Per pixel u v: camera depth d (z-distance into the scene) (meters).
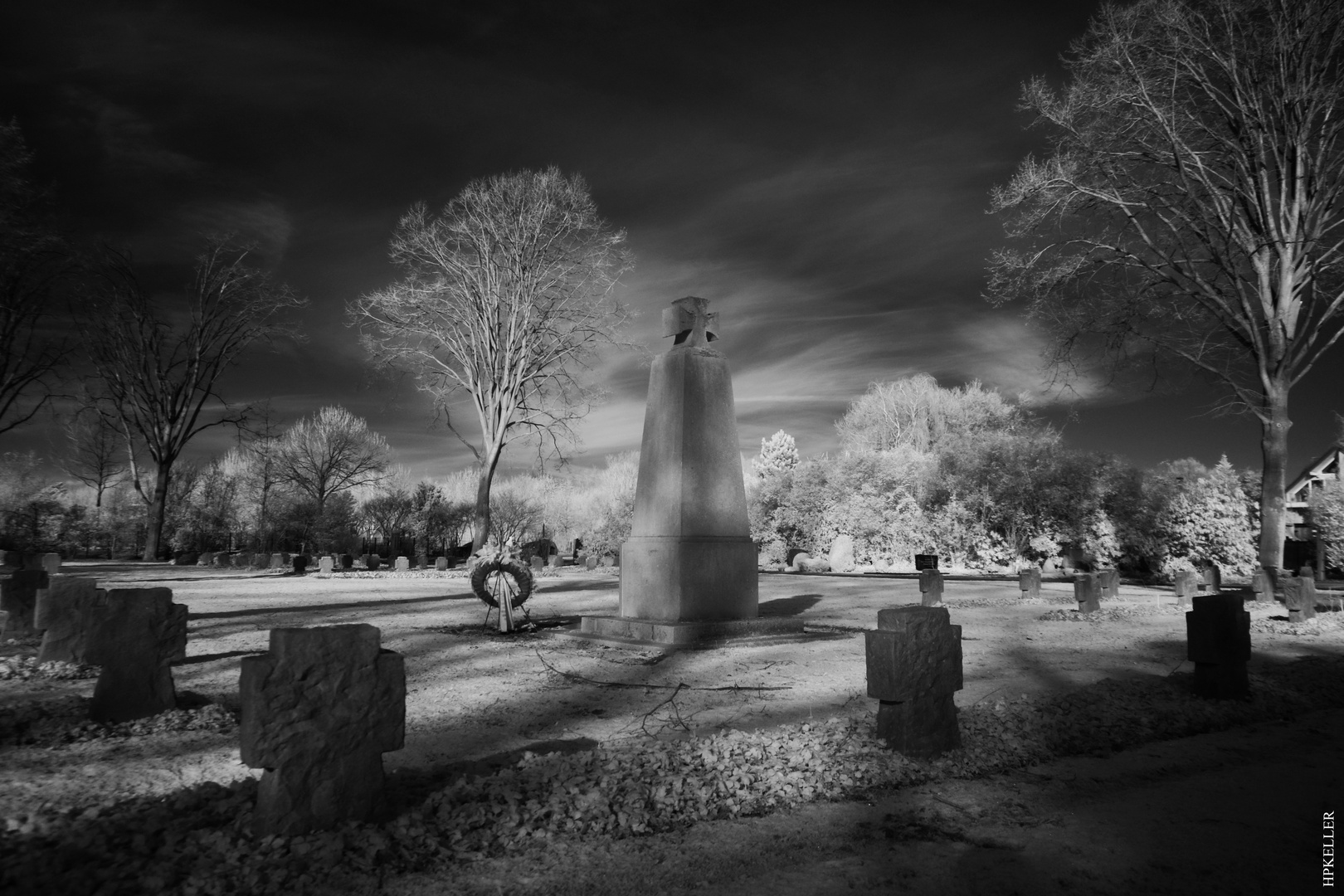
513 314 38.69
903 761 5.92
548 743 6.86
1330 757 6.70
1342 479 35.97
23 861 3.72
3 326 37.50
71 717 7.41
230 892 3.63
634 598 14.20
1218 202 27.73
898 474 43.00
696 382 14.09
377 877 3.90
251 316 47.41
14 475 52.81
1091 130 28.39
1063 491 36.72
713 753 5.91
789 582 30.80
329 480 62.84
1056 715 7.44
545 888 3.93
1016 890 3.98
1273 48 25.80
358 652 4.45
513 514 54.34
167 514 53.22
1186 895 3.95
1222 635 8.68
